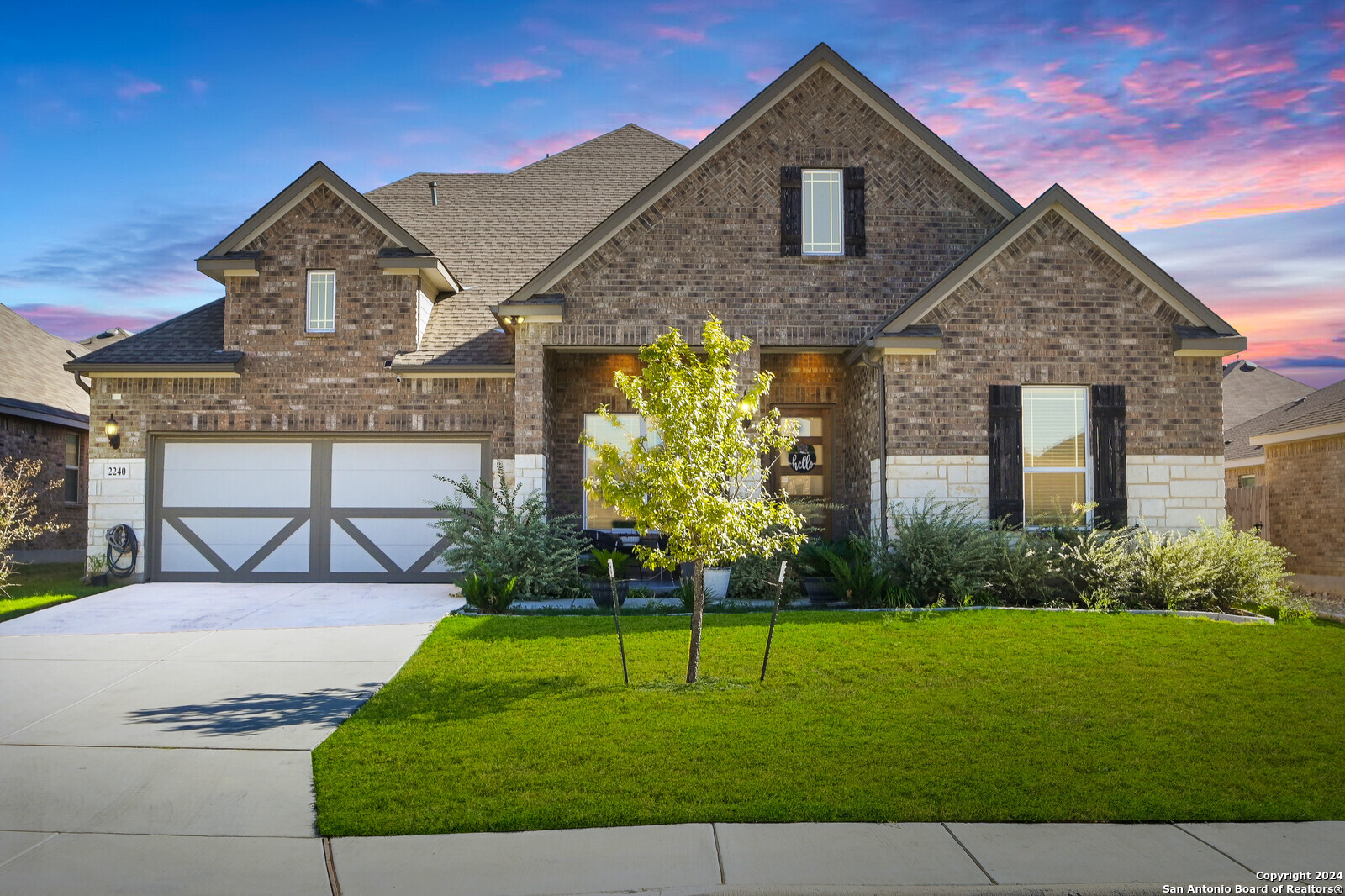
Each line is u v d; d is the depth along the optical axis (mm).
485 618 12445
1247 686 8766
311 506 16297
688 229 15469
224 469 16375
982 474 14312
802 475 17297
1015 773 6453
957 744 7062
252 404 16156
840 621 11859
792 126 15727
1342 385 22797
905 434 14305
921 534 13469
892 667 9438
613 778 6402
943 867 5078
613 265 15375
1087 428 14508
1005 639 10750
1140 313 14586
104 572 16031
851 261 15586
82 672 9805
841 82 15812
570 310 15273
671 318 15344
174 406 16188
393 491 16266
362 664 10070
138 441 16188
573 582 14594
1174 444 14461
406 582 16141
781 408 17281
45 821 5867
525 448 15172
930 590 13469
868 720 7637
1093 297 14562
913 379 14383
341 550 16250
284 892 4891
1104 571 13094
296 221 16406
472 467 16219
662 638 10914
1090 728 7488
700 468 8750
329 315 16328
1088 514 14172
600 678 9141
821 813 5801
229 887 4949
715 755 6828
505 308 15016
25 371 22688
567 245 19875
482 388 16062
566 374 16906
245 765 6883
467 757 6852
